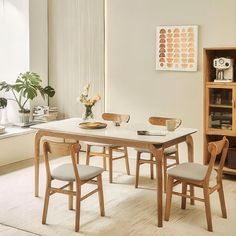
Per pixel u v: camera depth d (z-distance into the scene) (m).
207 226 4.14
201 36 6.18
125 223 4.25
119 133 4.60
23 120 7.07
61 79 7.47
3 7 7.34
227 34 6.00
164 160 5.16
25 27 7.15
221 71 5.64
